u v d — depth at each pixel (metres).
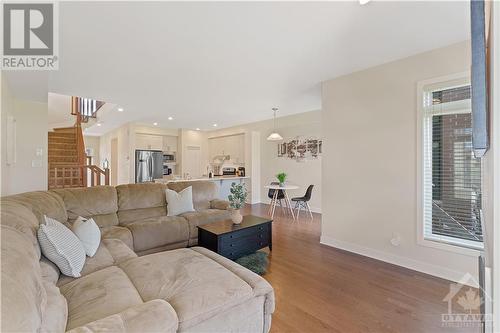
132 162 6.80
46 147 3.77
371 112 3.01
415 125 2.65
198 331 1.25
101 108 6.10
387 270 2.65
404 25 2.06
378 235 2.96
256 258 2.90
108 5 1.75
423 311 1.92
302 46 2.42
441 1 1.75
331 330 1.72
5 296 0.77
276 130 6.74
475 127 0.74
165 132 7.85
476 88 0.74
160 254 1.98
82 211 2.82
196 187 4.00
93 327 0.98
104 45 2.34
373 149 2.99
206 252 2.08
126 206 3.24
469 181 2.37
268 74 3.18
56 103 6.05
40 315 0.95
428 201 2.62
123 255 2.05
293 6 1.79
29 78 2.68
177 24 2.01
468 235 2.37
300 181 6.25
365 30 2.13
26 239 1.33
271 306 1.58
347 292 2.21
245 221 3.21
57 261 1.64
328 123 3.45
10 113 2.98
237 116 6.06
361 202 3.12
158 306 1.15
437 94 2.55
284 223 4.79
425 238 2.59
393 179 2.83
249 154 7.16
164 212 3.53
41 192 2.55
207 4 1.76
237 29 2.10
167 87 3.66
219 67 2.93
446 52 2.45
